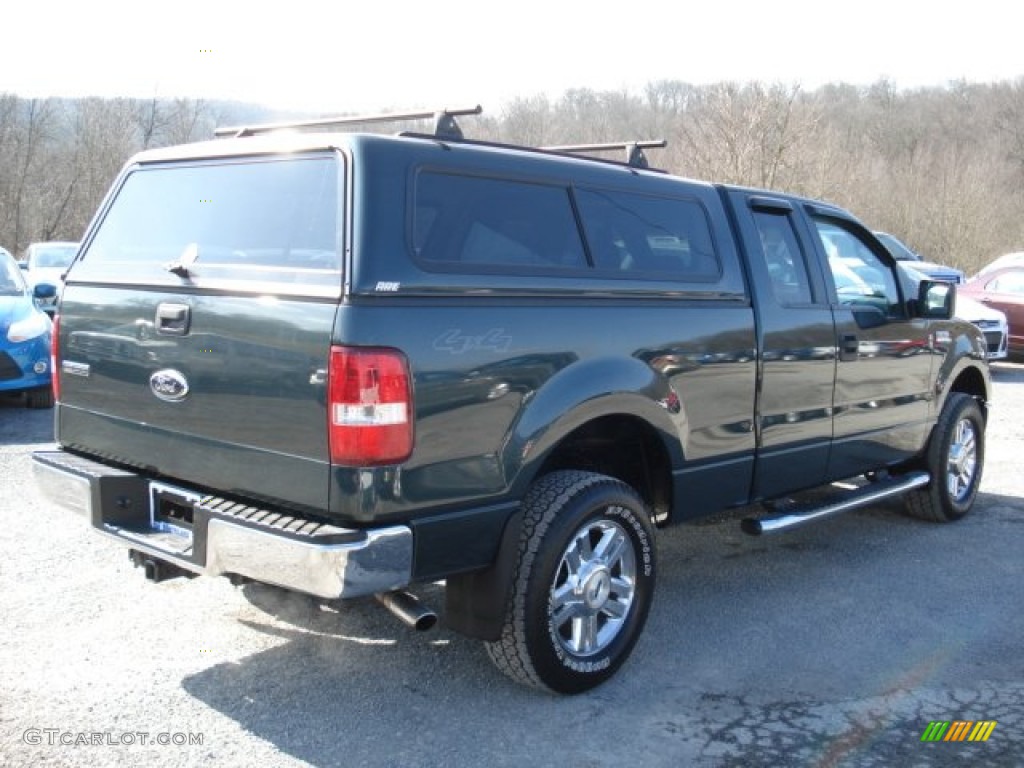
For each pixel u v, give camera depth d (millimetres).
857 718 3562
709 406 4219
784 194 4949
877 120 64938
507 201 3537
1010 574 5230
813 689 3795
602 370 3654
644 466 4211
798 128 29078
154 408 3578
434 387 3129
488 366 3281
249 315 3217
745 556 5469
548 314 3496
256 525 3115
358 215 3078
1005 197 42875
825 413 4941
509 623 3463
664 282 4016
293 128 4133
